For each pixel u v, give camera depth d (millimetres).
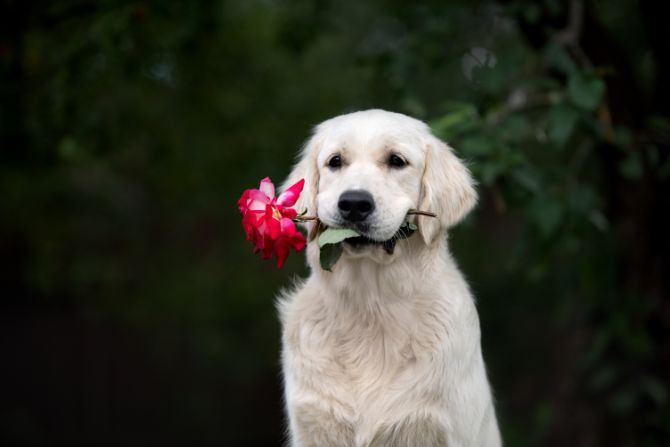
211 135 12430
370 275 4496
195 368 18969
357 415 4414
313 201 4656
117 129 10664
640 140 7270
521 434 11383
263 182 4195
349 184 4180
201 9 8758
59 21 8438
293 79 12641
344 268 4531
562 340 10250
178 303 15805
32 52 9234
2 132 9727
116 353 19078
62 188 16328
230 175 13031
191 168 12727
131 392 19047
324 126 4773
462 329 4539
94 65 8555
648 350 7660
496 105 6312
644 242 8000
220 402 19109
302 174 4820
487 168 5770
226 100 11656
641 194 7891
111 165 14047
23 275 18969
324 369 4516
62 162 11672
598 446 8336
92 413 18906
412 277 4512
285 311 4844
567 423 8734
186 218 17297
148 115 11633
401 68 7965
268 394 19125
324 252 4180
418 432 4355
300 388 4539
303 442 4559
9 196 15633
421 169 4578
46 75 8961
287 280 15156
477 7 9156
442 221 4664
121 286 16875
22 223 17109
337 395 4453
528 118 7062
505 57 6480
